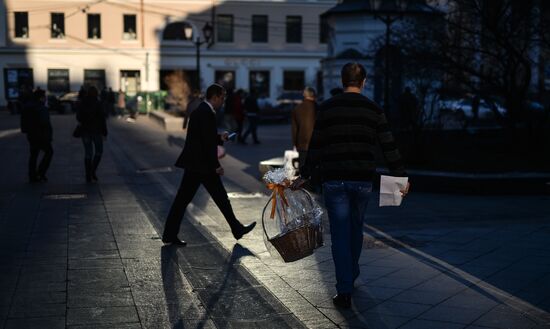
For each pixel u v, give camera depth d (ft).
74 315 17.81
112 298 19.31
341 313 18.01
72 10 167.43
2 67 165.78
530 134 53.16
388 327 16.93
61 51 167.73
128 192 39.63
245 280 21.18
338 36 81.71
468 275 21.53
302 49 176.65
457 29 50.93
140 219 31.07
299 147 37.83
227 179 45.83
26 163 54.24
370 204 35.96
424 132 51.31
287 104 135.64
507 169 44.34
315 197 38.52
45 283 20.67
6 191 39.68
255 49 175.22
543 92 58.59
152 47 171.22
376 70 56.75
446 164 46.55
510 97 52.49
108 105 137.69
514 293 19.63
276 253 19.80
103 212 32.86
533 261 23.24
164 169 51.31
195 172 25.70
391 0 64.95
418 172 41.04
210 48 172.96
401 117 49.26
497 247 25.39
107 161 56.24
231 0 172.65
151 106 146.61
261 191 40.60
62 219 30.99
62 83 168.96
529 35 49.29
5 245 25.63
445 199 37.91
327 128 18.57
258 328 17.01
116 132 89.35
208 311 18.29
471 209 34.55
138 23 170.19
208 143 25.61
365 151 18.42
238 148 69.92
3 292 19.70
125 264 23.04
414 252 24.68
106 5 168.25
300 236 19.21
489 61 52.85
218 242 26.48
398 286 20.39
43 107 43.55
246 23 174.40
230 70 174.70
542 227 29.27
